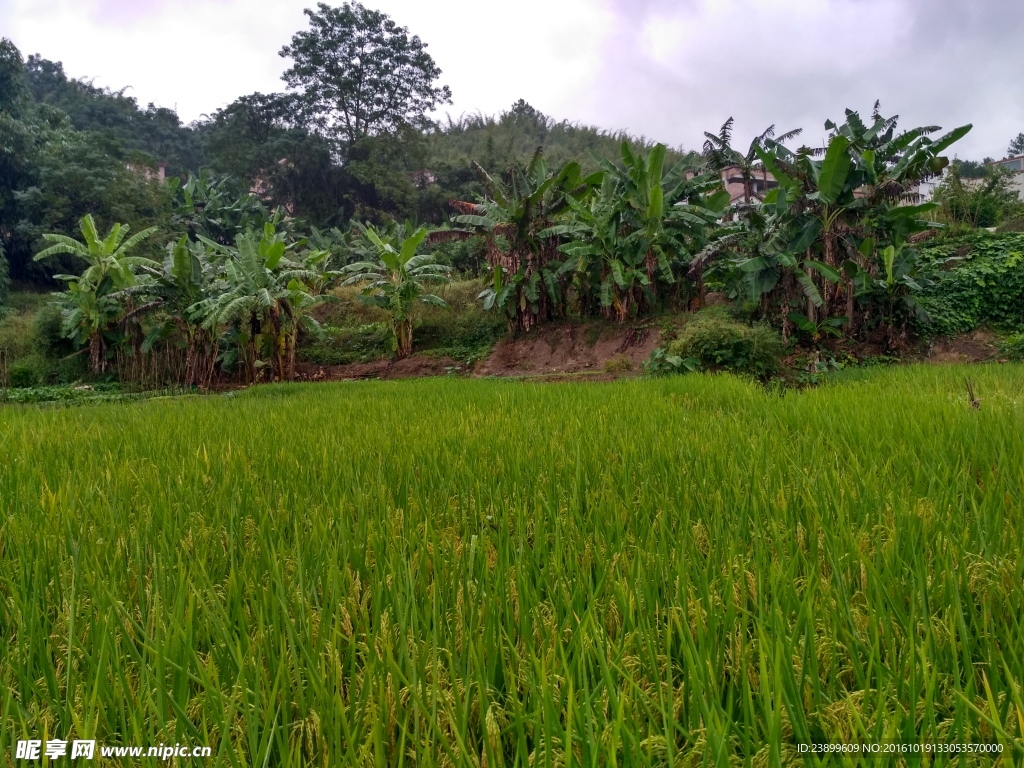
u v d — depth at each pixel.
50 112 39.72
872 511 2.94
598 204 16.23
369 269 20.73
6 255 33.12
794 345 13.75
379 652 1.90
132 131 53.94
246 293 16.92
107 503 3.32
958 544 2.40
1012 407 5.22
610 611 2.13
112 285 18.38
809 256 14.19
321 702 1.63
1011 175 21.78
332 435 5.45
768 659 1.74
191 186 36.62
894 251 13.28
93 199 32.41
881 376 10.39
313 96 43.81
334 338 21.17
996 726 1.40
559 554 2.47
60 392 16.58
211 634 2.07
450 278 25.23
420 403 8.23
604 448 4.54
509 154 42.66
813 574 2.15
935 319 14.58
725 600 2.08
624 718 1.53
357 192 41.06
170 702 1.67
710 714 1.48
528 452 4.38
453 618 2.08
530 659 1.80
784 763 1.51
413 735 1.54
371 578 2.41
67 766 1.46
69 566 2.58
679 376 10.50
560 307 18.66
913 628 1.83
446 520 3.19
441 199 40.97
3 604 2.25
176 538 2.83
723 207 16.53
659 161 15.04
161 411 8.20
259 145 41.84
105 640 1.87
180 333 17.98
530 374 16.34
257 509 3.26
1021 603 2.01
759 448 4.22
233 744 1.60
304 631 2.00
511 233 17.88
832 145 11.96
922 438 4.24
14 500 3.57
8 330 21.55
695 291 16.61
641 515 3.08
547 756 1.38
